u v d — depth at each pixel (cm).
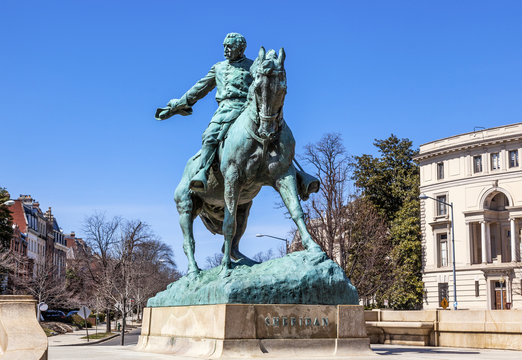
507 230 5281
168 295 945
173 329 895
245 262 940
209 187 938
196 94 1020
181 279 950
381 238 3522
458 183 5391
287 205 828
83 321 6197
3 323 719
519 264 4988
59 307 6481
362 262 3350
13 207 7644
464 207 5341
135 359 754
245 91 919
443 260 5422
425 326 1248
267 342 745
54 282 6247
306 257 806
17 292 5681
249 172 828
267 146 812
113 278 4544
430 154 5562
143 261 5216
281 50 772
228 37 930
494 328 1174
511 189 5109
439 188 5509
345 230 3247
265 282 765
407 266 5319
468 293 5231
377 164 5603
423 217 5559
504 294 5081
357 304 809
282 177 830
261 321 751
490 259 5194
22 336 696
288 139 826
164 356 805
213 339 757
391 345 1265
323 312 783
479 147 5300
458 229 5359
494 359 753
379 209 5484
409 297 5197
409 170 5744
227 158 838
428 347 1150
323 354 764
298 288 775
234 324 738
